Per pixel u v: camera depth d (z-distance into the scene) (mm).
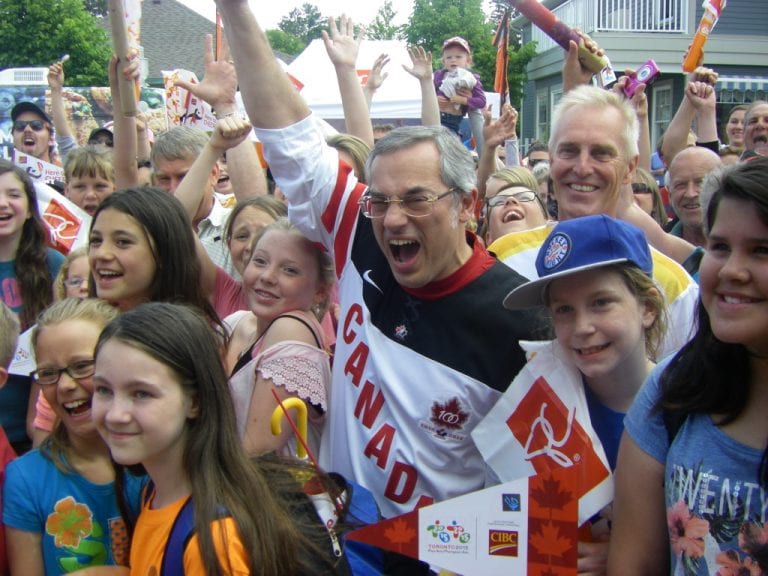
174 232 2855
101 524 2279
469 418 2348
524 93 25953
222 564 1798
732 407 1716
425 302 2424
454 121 6770
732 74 18734
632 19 19609
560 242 2088
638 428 1905
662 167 7945
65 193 5301
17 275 3744
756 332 1633
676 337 2611
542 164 6180
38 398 3064
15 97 12719
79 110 12414
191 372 1950
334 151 2838
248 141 4105
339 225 2691
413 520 2053
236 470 1969
